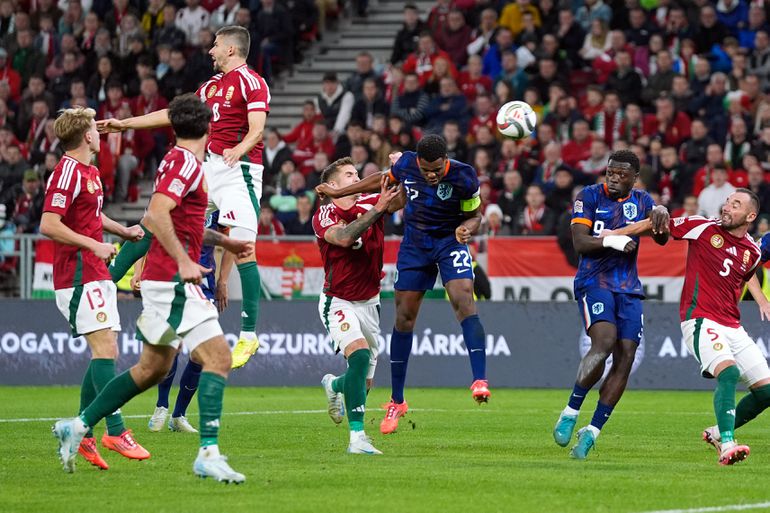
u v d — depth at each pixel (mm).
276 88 76938
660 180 59406
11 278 54938
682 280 52500
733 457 26516
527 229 56594
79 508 20219
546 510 20125
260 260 54188
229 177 33812
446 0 72812
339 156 65438
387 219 58750
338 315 28578
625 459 28219
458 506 20438
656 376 52531
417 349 53781
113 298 26953
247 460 26969
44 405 43906
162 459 27281
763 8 68750
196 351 22906
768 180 59281
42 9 78125
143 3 78188
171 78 72812
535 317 53125
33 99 72125
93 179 26500
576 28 69250
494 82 68375
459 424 37406
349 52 79062
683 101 63531
